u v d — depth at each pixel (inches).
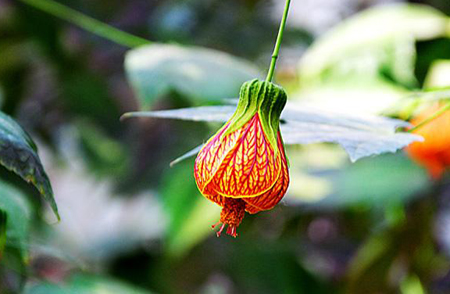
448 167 27.3
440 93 21.8
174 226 29.5
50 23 36.9
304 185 32.1
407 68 30.7
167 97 38.6
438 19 30.7
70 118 39.4
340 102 30.4
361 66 31.1
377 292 34.6
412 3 37.8
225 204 18.8
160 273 36.5
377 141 18.8
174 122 38.0
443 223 38.1
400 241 33.9
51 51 37.5
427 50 29.9
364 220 36.5
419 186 30.5
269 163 18.6
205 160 18.7
